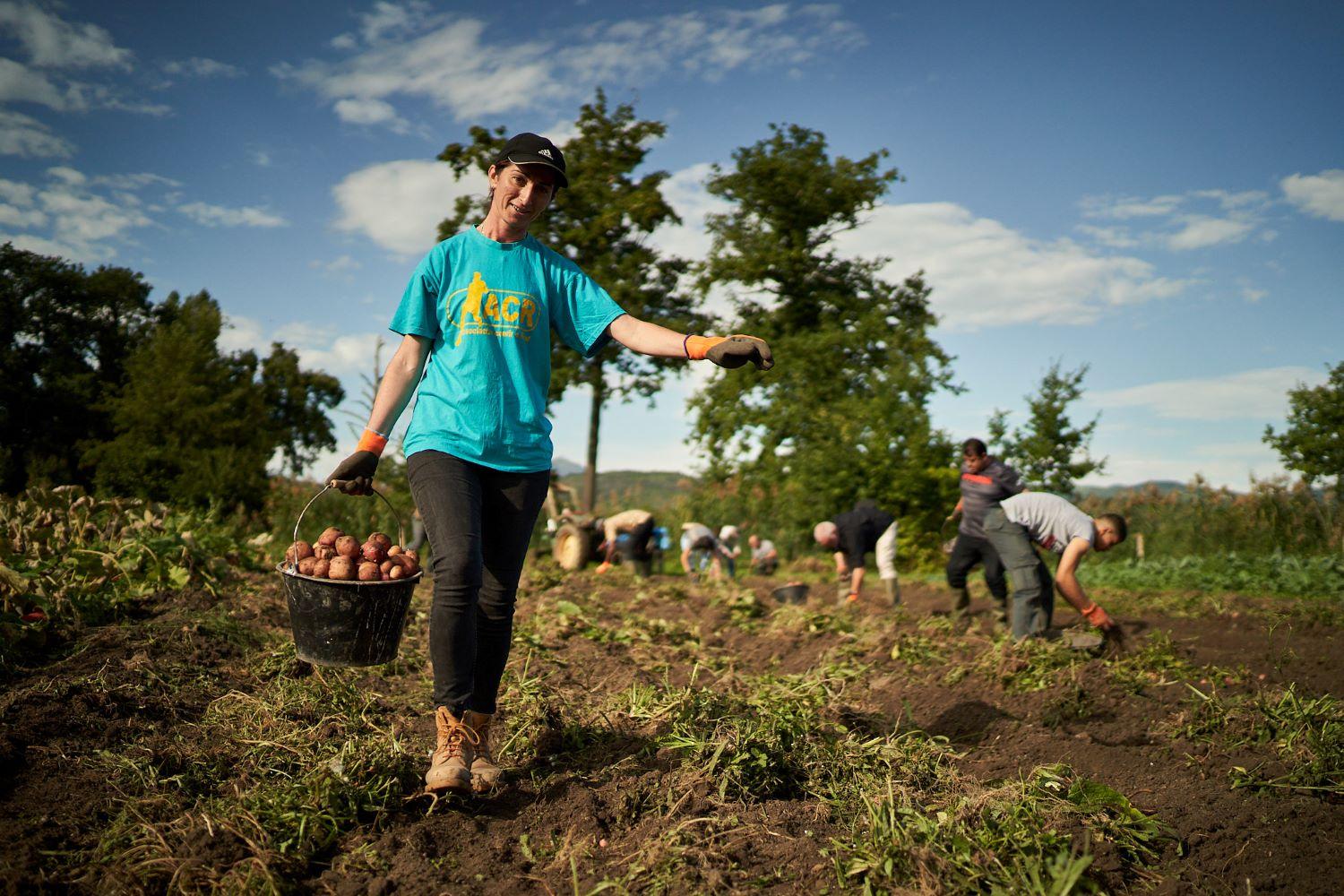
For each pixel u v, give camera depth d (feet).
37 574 16.14
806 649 21.15
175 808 9.04
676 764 10.82
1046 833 8.54
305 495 66.13
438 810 9.37
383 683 14.35
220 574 20.86
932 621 22.91
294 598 9.54
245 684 13.46
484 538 10.20
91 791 9.27
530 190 9.87
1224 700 13.96
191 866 7.77
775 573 57.06
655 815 9.46
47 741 10.36
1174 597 36.91
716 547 44.06
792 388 84.02
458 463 9.74
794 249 95.30
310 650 9.61
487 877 8.18
